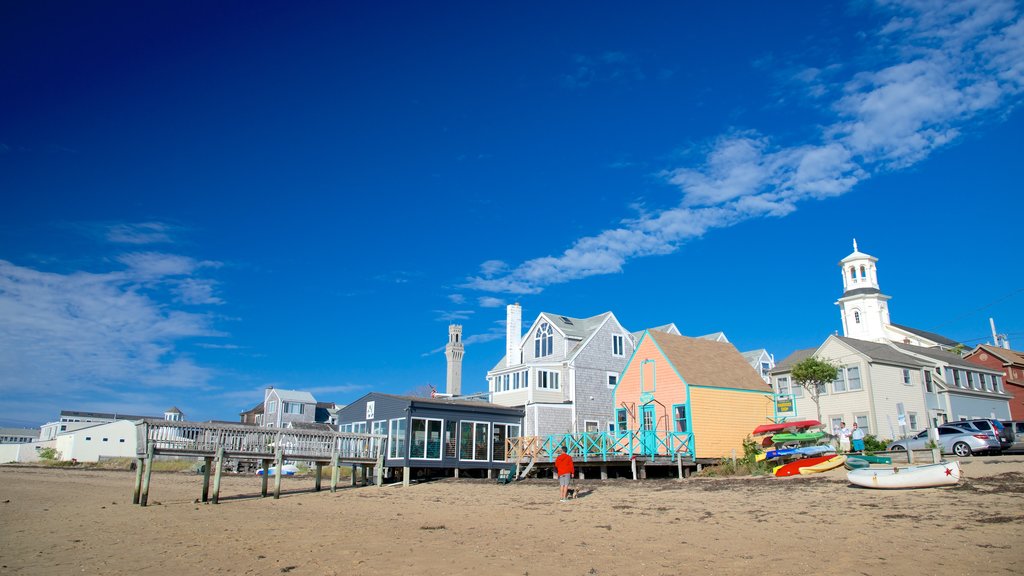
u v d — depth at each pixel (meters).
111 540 16.77
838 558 12.23
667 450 32.19
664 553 13.56
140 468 26.28
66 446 79.38
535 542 15.38
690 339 36.91
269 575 12.46
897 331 68.50
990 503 16.30
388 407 35.59
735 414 33.69
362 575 12.33
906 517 15.60
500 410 36.91
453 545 15.25
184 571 12.97
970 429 28.84
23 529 18.95
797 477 24.61
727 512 18.42
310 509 23.39
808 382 43.78
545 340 52.28
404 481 32.22
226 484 38.22
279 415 86.44
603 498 23.12
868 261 72.25
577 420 47.94
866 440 34.44
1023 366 55.91
